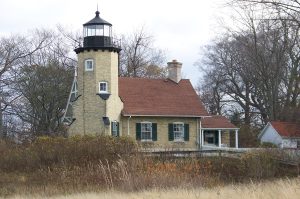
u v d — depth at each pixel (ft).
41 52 231.91
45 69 221.66
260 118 262.67
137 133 176.35
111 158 112.88
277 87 205.16
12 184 94.94
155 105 180.55
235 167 115.75
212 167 113.91
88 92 173.47
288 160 122.62
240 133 236.84
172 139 178.91
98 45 172.86
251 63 224.12
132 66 260.42
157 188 65.82
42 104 220.02
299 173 111.65
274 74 199.72
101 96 171.32
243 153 127.65
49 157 115.55
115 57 176.04
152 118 178.19
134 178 74.28
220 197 51.31
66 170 96.94
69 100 186.91
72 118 178.19
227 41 244.01
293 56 163.84
